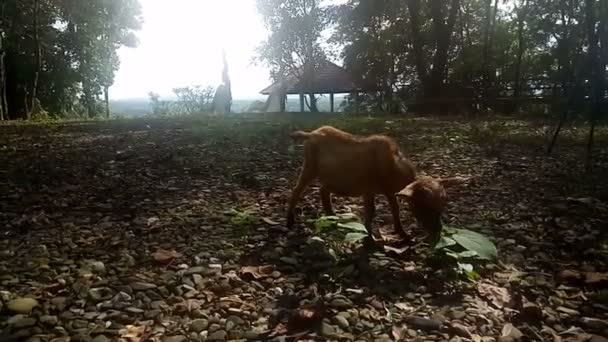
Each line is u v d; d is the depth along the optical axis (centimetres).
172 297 368
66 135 1396
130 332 318
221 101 2614
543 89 2516
